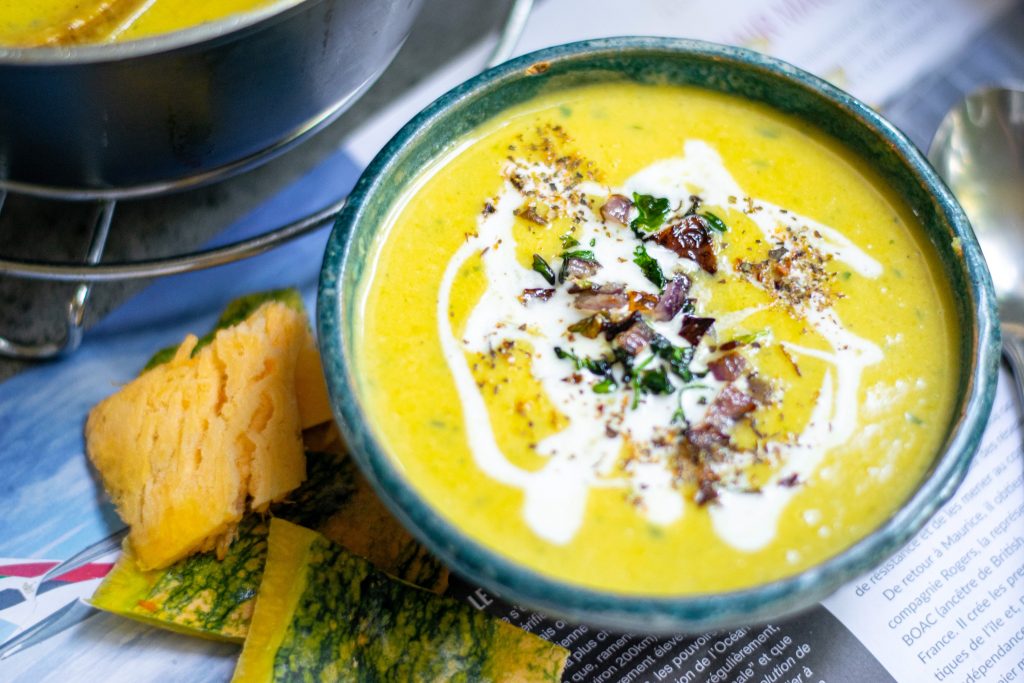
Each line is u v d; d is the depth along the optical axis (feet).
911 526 1.27
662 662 1.42
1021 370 1.56
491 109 1.49
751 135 1.50
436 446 1.35
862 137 1.46
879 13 1.78
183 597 1.42
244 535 1.45
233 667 1.42
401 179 1.44
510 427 1.35
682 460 1.33
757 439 1.34
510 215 1.45
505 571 1.24
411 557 1.46
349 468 1.49
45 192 1.51
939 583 1.45
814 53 1.75
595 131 1.50
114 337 1.57
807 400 1.36
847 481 1.33
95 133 1.40
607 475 1.33
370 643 1.39
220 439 1.45
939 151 1.67
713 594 1.23
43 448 1.51
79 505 1.48
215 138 1.46
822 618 1.43
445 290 1.41
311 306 1.60
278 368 1.48
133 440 1.47
